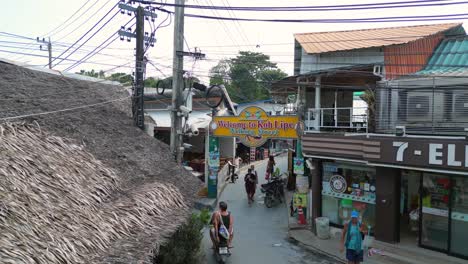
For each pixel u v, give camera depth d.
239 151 34.44
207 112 26.72
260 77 40.38
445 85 11.54
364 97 13.72
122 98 12.05
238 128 17.73
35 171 5.13
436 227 11.41
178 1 14.95
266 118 16.94
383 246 11.91
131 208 5.93
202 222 11.03
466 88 11.07
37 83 9.93
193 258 9.08
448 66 13.07
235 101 40.09
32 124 6.58
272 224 15.41
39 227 4.17
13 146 5.34
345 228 10.32
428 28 16.25
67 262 4.01
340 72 14.24
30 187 4.72
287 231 14.50
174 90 15.09
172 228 6.05
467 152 10.07
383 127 12.37
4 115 6.62
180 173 9.01
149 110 25.50
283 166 31.39
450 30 16.19
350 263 10.09
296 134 16.27
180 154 15.05
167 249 8.25
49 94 9.31
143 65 11.58
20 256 3.52
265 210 17.59
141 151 8.78
